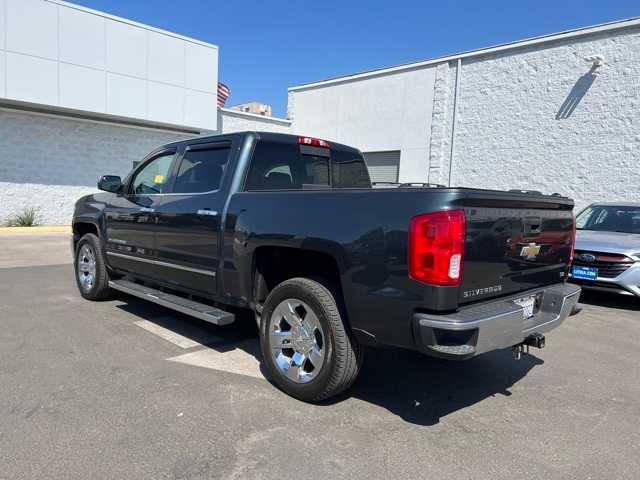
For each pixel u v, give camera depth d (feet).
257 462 9.09
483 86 45.75
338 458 9.34
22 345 15.06
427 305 9.50
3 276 26.30
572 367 14.90
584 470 9.22
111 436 9.82
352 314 10.68
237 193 13.66
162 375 13.03
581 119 39.93
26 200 49.60
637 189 37.37
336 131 59.11
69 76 47.60
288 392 11.97
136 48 51.88
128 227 18.01
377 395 12.39
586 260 23.17
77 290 23.27
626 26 37.06
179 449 9.43
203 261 14.49
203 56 57.26
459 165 47.78
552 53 41.29
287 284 11.93
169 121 55.11
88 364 13.64
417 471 8.99
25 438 9.65
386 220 10.08
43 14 45.62
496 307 10.43
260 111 94.94
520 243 11.32
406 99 51.83
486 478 8.85
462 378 13.79
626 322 20.48
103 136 53.78
